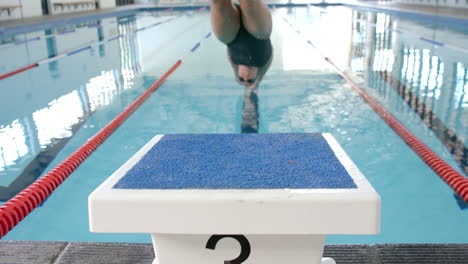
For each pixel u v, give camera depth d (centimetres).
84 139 225
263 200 48
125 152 209
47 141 222
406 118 243
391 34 612
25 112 274
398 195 162
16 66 432
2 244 104
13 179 179
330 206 47
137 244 104
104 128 237
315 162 58
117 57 480
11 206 123
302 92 305
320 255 55
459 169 179
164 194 49
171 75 376
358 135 223
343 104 275
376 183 173
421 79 336
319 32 661
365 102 278
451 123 234
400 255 98
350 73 363
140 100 298
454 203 155
